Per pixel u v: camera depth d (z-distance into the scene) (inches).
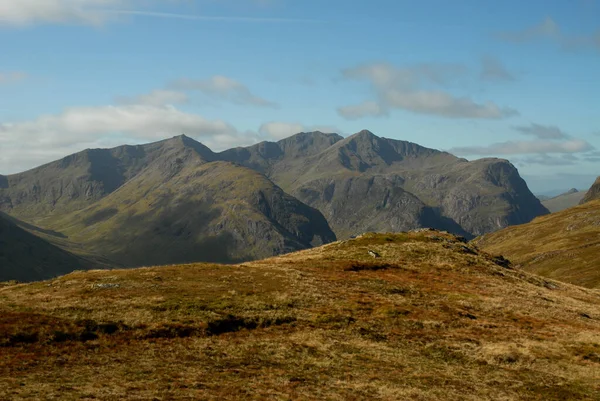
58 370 1332.4
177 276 2610.7
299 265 3157.0
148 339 1649.9
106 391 1181.1
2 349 1434.5
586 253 7357.3
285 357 1593.3
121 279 2456.9
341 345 1749.5
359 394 1295.5
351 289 2551.7
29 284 2458.2
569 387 1476.4
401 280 2881.4
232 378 1349.7
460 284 2935.5
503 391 1417.3
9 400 1083.3
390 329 1985.7
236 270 2886.3
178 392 1205.1
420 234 4436.5
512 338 1973.4
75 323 1662.2
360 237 4232.3
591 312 2733.8
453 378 1501.0
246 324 1891.0
